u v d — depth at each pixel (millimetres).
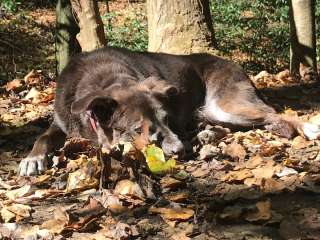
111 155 1229
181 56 1756
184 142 1456
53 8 5629
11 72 3523
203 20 2145
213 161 1293
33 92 2059
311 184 1129
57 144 1477
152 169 1192
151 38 2191
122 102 1369
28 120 1777
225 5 5555
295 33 2430
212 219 1013
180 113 1558
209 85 1707
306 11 2377
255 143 1424
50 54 4473
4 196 1183
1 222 1061
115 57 1565
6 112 1871
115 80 1460
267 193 1103
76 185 1195
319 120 1570
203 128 1641
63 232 993
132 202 1094
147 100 1386
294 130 1474
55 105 1510
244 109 1589
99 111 1370
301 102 1852
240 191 1120
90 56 1572
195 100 1669
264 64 4117
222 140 1453
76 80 1502
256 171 1204
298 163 1248
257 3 5641
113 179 1188
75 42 2426
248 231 964
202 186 1169
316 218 984
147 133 1335
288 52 4508
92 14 2203
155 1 2133
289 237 926
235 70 1707
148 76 1564
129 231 976
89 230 1004
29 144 1546
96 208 1076
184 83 1632
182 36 2127
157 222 1019
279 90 2043
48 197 1165
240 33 4973
